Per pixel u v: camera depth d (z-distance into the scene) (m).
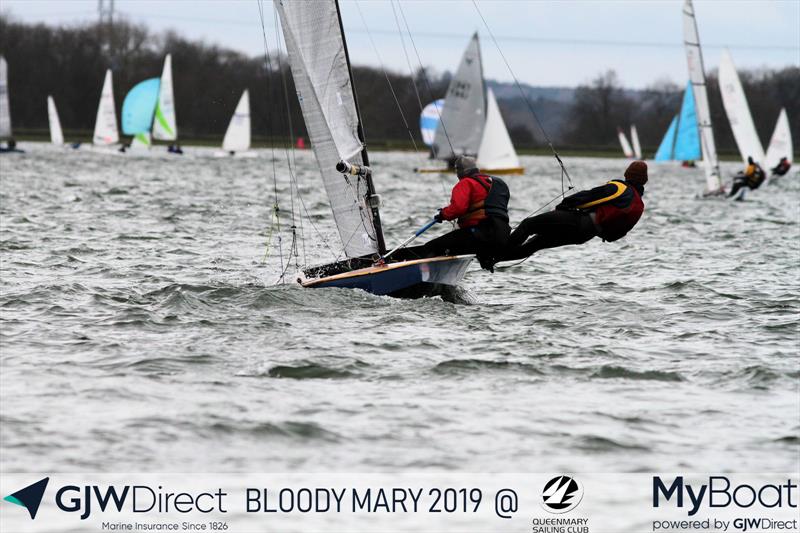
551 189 182.62
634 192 43.09
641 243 80.81
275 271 58.03
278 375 33.00
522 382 32.88
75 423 27.28
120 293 48.50
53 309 43.75
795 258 71.19
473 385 32.38
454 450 26.23
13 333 38.44
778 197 155.50
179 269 58.41
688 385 32.97
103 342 37.19
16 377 31.64
